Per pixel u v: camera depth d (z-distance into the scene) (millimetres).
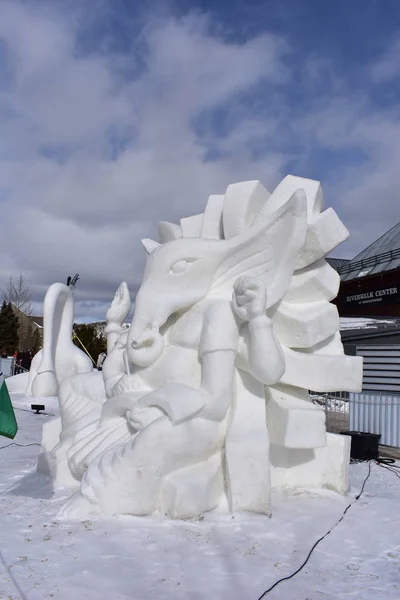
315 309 6098
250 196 6332
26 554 3828
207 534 4414
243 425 5227
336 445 6008
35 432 10367
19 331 47250
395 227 28703
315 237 5871
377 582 3689
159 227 7574
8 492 5543
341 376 5875
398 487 6656
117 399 5457
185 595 3336
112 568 3666
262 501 4965
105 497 4707
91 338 30234
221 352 5156
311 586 3572
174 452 4816
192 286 5695
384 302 25234
